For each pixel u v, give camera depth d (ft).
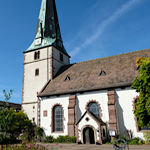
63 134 76.48
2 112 59.82
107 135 67.26
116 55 95.76
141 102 43.70
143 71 44.83
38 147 41.65
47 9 125.80
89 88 75.61
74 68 101.55
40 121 83.87
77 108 76.48
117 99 69.67
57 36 118.62
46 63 103.76
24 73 109.29
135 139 61.26
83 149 51.70
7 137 65.62
